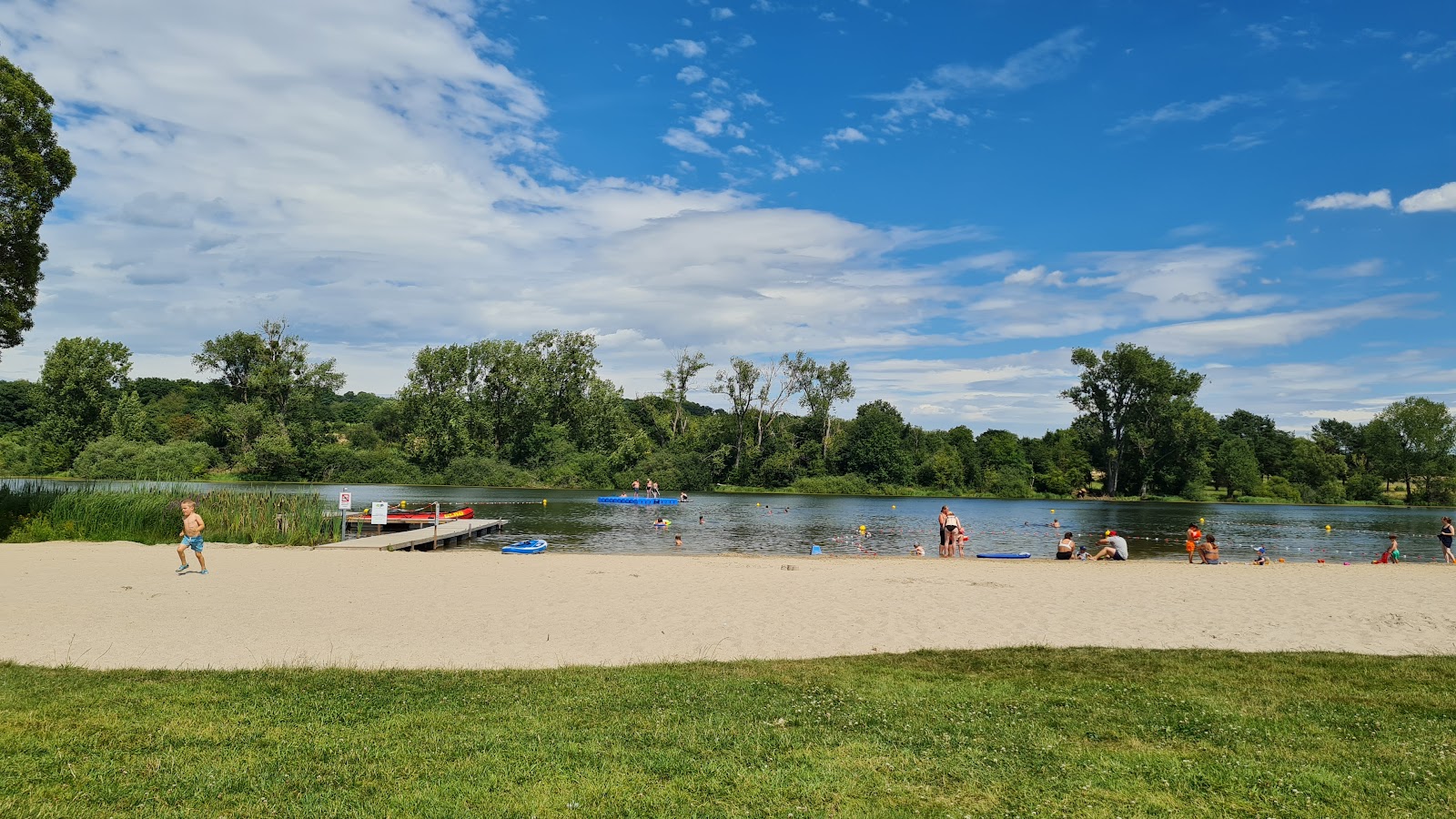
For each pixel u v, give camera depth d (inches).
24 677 409.1
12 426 4084.6
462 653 491.5
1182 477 3538.4
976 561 1077.1
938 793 273.0
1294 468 3786.9
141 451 3272.6
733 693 398.3
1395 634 570.9
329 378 3654.0
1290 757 308.5
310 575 824.9
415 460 3572.8
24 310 1090.1
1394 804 265.6
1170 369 3503.9
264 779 277.1
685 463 3604.8
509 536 1599.4
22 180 1013.2
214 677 417.4
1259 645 531.8
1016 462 4082.2
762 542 1569.9
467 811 253.1
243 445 3447.3
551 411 3870.6
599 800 263.0
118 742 312.8
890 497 3560.5
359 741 317.7
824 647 520.1
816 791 272.4
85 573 792.9
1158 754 311.1
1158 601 717.3
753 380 3786.9
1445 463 3508.9
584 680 423.5
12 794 260.5
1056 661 478.6
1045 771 293.3
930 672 449.7
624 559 1040.2
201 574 810.8
